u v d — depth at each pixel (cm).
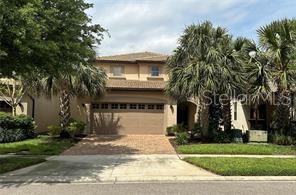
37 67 1403
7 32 1200
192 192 1005
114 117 2836
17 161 1502
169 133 2720
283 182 1162
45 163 1517
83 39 1495
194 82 2048
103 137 2564
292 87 2070
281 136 2114
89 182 1157
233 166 1338
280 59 2047
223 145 1994
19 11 1138
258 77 2147
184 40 2183
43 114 2988
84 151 1905
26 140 2334
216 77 2055
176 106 2833
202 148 1880
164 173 1292
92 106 2828
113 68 3153
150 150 1938
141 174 1274
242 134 2289
